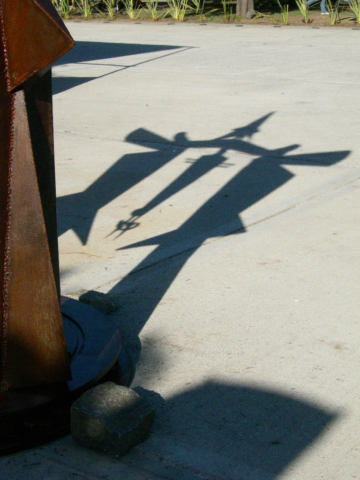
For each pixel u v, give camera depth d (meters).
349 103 8.13
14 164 2.00
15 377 2.17
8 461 2.03
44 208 2.12
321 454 2.05
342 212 4.42
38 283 2.08
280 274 3.45
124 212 4.47
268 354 2.66
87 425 2.06
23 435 2.10
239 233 4.07
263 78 10.11
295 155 5.87
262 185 5.05
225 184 5.08
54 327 2.13
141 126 7.00
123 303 3.13
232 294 3.22
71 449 2.09
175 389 2.42
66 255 3.75
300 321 2.94
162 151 6.02
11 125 1.98
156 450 2.07
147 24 20.25
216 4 25.52
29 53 1.90
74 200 4.72
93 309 2.84
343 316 2.99
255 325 2.91
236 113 7.63
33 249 2.06
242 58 12.52
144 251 3.80
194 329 2.87
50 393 2.21
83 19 21.97
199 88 9.27
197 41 15.62
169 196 4.81
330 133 6.65
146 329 2.87
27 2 1.85
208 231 4.12
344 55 12.80
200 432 2.17
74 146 6.20
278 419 2.24
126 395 2.16
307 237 3.98
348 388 2.42
